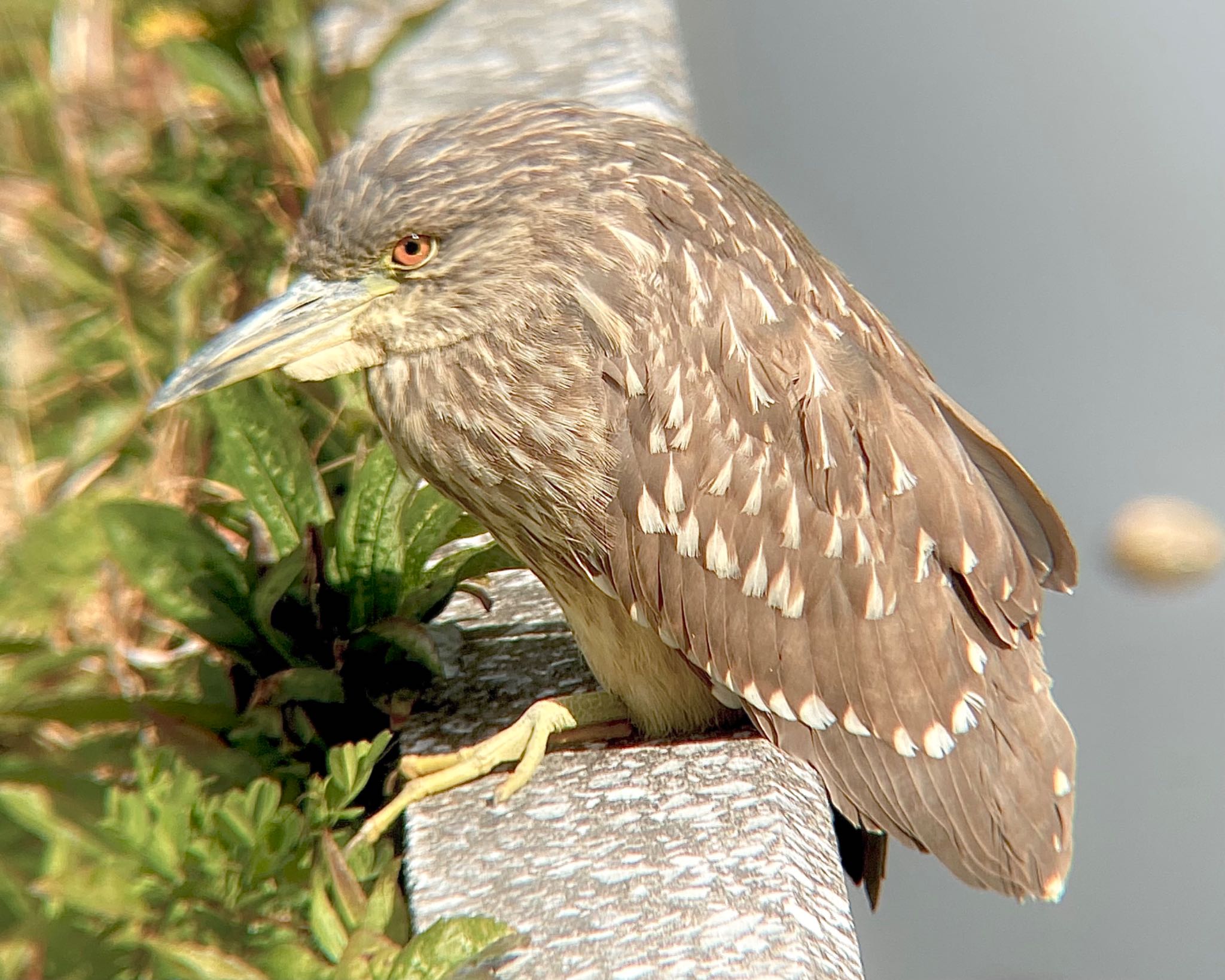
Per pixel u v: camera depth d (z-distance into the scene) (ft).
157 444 25.46
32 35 28.76
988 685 20.24
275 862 17.38
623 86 31.50
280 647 20.56
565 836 18.03
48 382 26.53
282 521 21.84
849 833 21.75
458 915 16.70
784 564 19.72
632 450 19.53
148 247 27.89
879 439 19.95
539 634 22.22
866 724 19.89
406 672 20.83
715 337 19.56
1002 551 20.36
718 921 16.47
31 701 20.42
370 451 22.75
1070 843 20.25
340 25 32.91
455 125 19.90
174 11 27.55
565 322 19.48
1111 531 33.53
